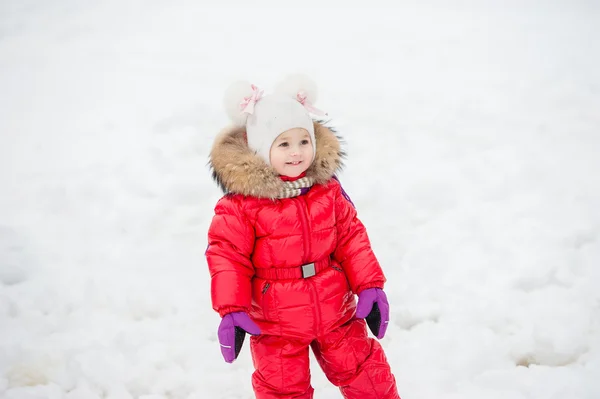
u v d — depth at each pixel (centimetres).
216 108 738
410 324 352
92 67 948
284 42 1096
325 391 299
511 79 827
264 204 244
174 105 761
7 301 368
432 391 296
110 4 1381
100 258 430
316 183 253
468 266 399
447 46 1032
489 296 366
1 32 1157
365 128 671
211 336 348
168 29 1198
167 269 416
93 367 317
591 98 727
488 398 288
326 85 844
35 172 579
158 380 310
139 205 500
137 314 366
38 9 1317
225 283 237
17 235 457
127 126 691
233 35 1151
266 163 245
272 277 249
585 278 377
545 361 315
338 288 252
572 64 876
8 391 299
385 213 479
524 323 338
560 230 435
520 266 391
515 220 455
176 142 628
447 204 489
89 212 497
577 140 608
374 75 888
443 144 616
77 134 675
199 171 562
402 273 397
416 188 514
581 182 512
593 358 310
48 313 368
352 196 504
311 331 247
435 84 830
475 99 751
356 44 1067
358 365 253
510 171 538
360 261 256
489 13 1272
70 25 1208
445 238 437
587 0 1340
